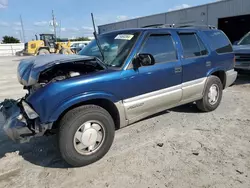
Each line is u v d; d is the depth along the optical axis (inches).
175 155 128.6
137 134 156.9
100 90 119.8
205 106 190.9
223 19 896.3
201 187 102.0
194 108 207.6
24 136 110.8
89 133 118.0
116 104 128.6
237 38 930.1
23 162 125.2
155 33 149.6
